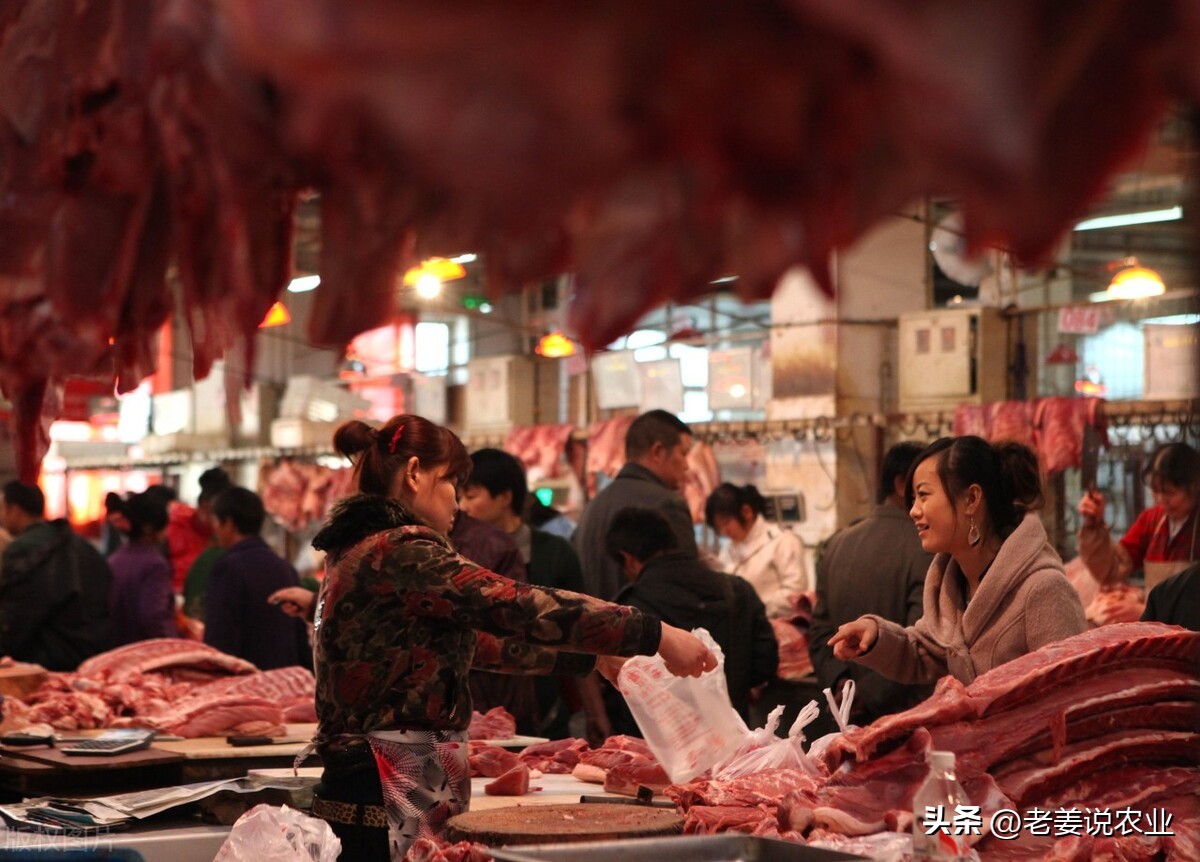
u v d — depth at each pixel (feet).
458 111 2.19
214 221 4.58
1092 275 25.54
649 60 2.16
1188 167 3.32
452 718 9.02
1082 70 2.17
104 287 5.05
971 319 25.63
